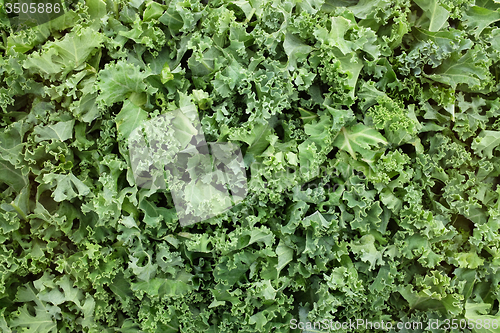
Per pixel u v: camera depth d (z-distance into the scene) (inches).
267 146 18.6
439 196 20.3
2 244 18.4
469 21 19.7
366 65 19.1
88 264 18.6
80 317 19.0
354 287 18.9
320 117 19.0
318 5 18.9
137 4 18.5
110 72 17.8
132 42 18.8
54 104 18.5
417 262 20.1
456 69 19.6
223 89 18.1
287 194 18.7
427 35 19.4
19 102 18.7
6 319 18.8
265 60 18.4
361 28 18.6
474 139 19.9
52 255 18.8
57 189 17.9
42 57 17.6
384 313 20.4
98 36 17.9
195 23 18.6
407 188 19.1
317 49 18.9
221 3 18.8
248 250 18.9
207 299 19.4
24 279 19.1
